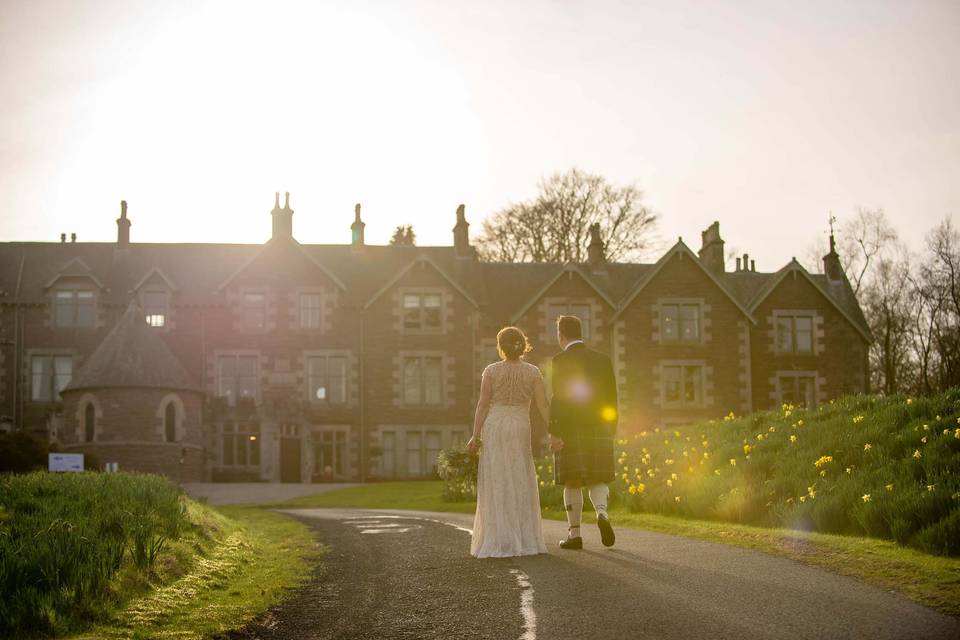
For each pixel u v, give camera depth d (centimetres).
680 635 611
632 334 4444
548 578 819
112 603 768
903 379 5550
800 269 4616
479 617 701
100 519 1001
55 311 4588
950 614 647
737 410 4450
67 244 4806
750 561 881
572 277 4481
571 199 5950
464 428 4475
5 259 4706
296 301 4522
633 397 4406
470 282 4669
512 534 969
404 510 2112
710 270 4612
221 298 4519
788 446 1359
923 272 5178
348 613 762
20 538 852
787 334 4603
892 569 801
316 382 4488
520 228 5991
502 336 998
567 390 989
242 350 4481
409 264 4550
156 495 1198
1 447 3164
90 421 4019
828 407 1564
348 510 2195
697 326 4478
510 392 984
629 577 804
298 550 1201
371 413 4459
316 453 4431
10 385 4528
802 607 673
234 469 4234
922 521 909
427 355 4503
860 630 605
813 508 1066
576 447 982
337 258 4753
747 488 1237
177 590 853
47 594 730
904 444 1170
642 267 4816
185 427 4122
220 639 701
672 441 1816
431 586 835
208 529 1205
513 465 977
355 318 4528
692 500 1341
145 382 4028
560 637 625
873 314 5616
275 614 780
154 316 4512
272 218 4584
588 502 1633
